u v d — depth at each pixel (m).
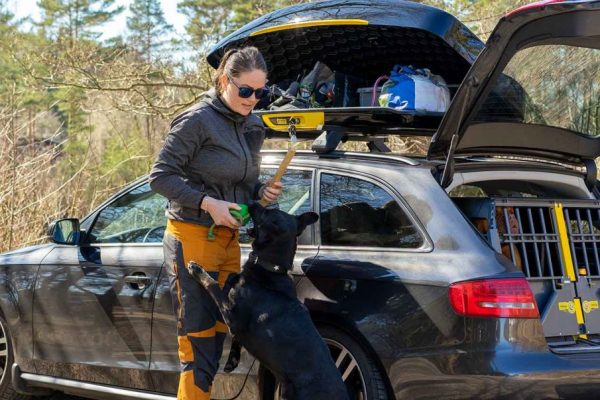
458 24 4.96
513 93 4.14
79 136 18.72
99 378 4.86
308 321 3.63
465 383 3.58
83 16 43.25
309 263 4.09
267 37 5.41
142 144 15.91
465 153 4.34
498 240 3.90
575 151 4.57
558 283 4.06
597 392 3.68
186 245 3.83
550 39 3.87
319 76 5.32
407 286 3.77
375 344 3.79
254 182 4.05
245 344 3.68
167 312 4.48
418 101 4.78
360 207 4.11
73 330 4.98
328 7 5.13
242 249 4.38
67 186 11.47
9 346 5.38
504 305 3.58
